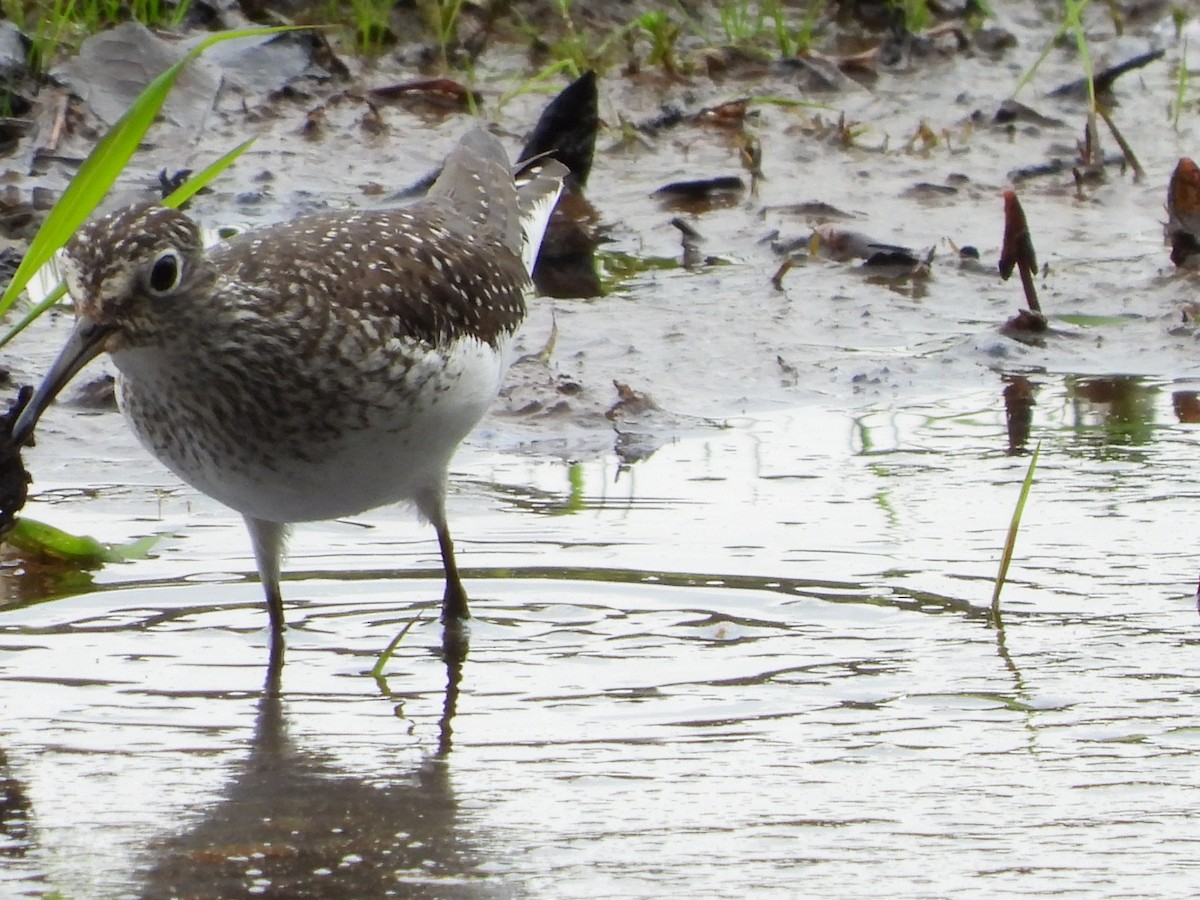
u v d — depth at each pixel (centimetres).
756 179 1841
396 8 2117
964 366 1443
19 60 1883
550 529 1139
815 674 919
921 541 1102
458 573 1050
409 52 2073
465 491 1209
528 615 1012
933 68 2155
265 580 1005
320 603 1033
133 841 725
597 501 1185
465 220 1195
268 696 898
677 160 1909
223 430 977
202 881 690
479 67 2078
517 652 961
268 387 970
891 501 1171
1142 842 726
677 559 1083
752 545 1102
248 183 1761
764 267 1656
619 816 752
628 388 1361
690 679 914
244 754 821
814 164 1906
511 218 1248
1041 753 817
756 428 1327
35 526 1064
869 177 1873
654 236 1728
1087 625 976
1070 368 1441
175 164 1797
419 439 1019
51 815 751
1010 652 941
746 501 1178
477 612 1018
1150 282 1599
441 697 897
